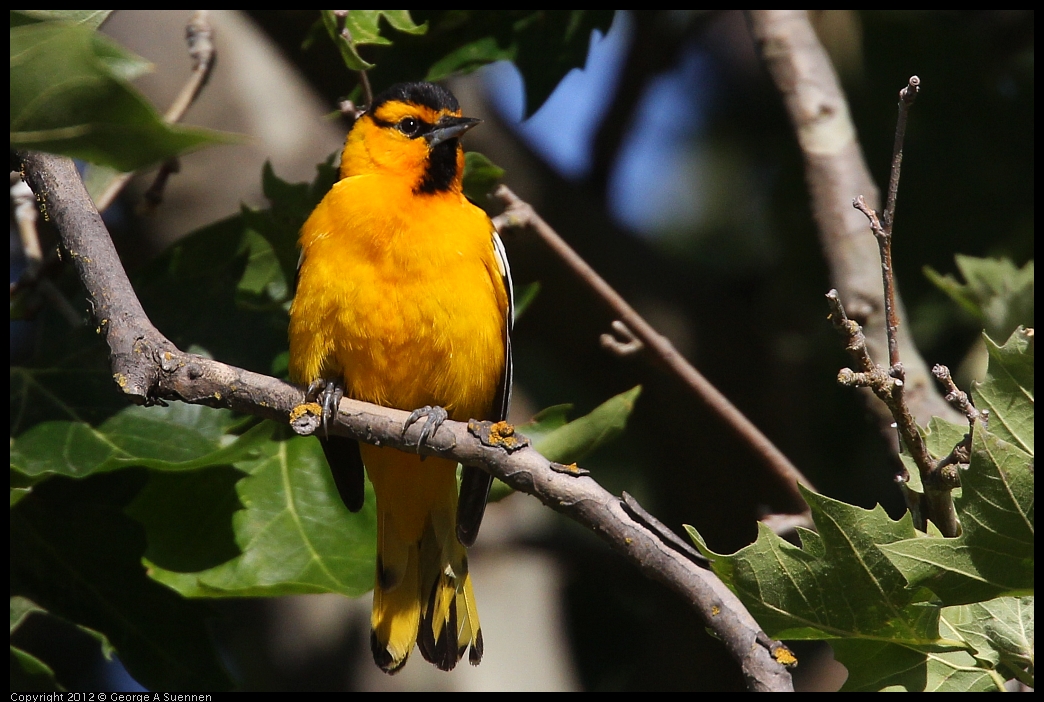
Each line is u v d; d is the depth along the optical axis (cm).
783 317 1555
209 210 1404
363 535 974
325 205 923
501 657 1373
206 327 1008
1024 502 613
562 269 1352
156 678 931
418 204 916
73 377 950
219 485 969
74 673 1380
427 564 940
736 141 1959
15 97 443
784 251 1561
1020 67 1533
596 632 1503
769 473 1112
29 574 920
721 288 1628
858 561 658
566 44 1128
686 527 659
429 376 908
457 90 1559
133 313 738
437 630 930
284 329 1012
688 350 1545
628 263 1575
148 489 953
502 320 951
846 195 1120
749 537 1452
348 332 886
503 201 1084
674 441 1483
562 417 970
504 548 1462
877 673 693
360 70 927
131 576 934
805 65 1173
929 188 1498
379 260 882
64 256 765
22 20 486
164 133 453
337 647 1412
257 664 1415
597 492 664
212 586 934
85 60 437
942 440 725
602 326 1489
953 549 629
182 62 1421
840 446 1478
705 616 631
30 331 1252
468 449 701
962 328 1440
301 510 975
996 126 1512
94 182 1076
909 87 659
